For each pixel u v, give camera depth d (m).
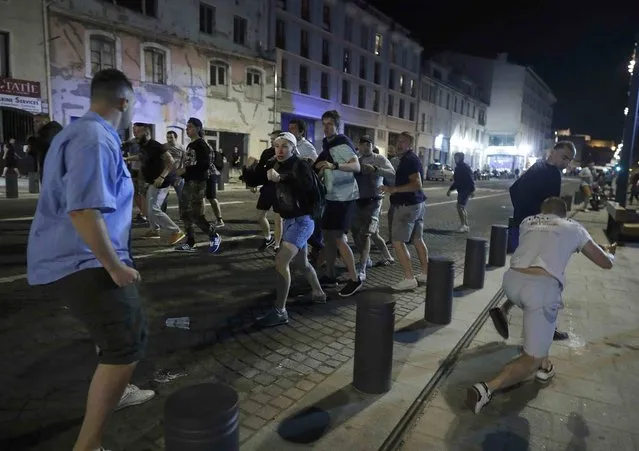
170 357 3.67
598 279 6.76
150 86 21.23
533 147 77.38
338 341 4.13
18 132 17.16
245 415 2.89
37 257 2.12
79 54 18.62
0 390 3.06
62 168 2.04
